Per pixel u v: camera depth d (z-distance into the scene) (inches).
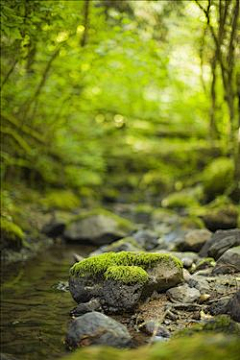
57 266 283.4
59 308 190.4
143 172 631.8
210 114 448.1
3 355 143.2
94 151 534.0
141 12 382.0
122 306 160.7
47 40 301.7
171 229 363.9
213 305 156.9
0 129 397.1
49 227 379.6
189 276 191.9
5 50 318.3
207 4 310.2
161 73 432.1
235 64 324.5
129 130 631.8
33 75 375.2
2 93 338.6
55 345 150.9
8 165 424.2
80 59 377.1
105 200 572.4
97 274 171.2
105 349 125.3
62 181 504.1
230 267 192.7
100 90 476.4
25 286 229.3
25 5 261.6
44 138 463.5
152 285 171.0
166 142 617.0
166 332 140.1
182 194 507.8
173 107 561.6
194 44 384.5
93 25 356.5
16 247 314.3
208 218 347.3
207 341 117.0
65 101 430.0
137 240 333.7
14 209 373.7
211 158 550.6
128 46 373.7
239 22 298.0
